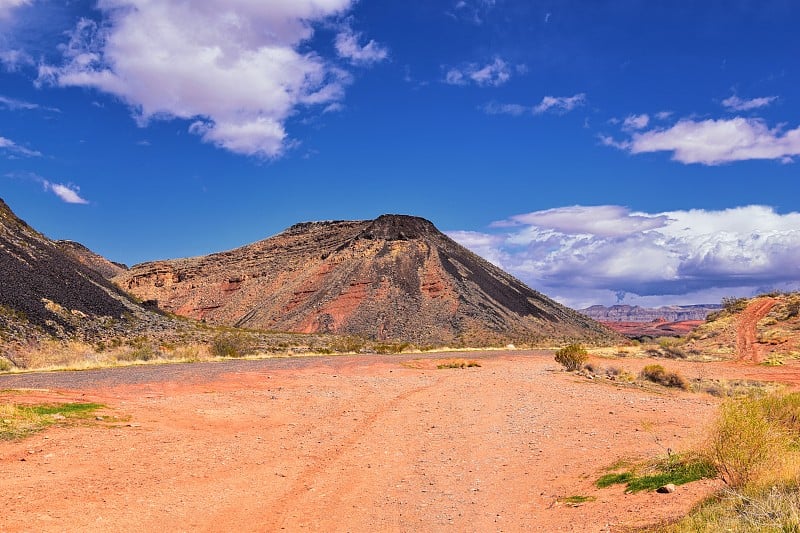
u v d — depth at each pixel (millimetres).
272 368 30250
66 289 47375
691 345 51219
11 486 9008
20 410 13844
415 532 8148
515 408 18531
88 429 13047
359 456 12539
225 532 7945
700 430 13492
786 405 11617
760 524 6355
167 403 17375
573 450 12734
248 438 13656
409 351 56156
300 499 9562
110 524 7824
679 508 7926
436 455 12734
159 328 50188
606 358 44125
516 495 9883
